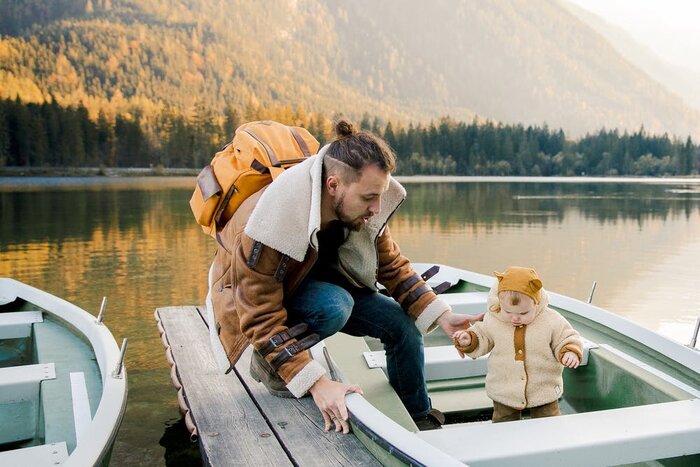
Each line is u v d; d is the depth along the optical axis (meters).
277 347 2.05
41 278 7.41
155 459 3.00
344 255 2.33
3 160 54.78
